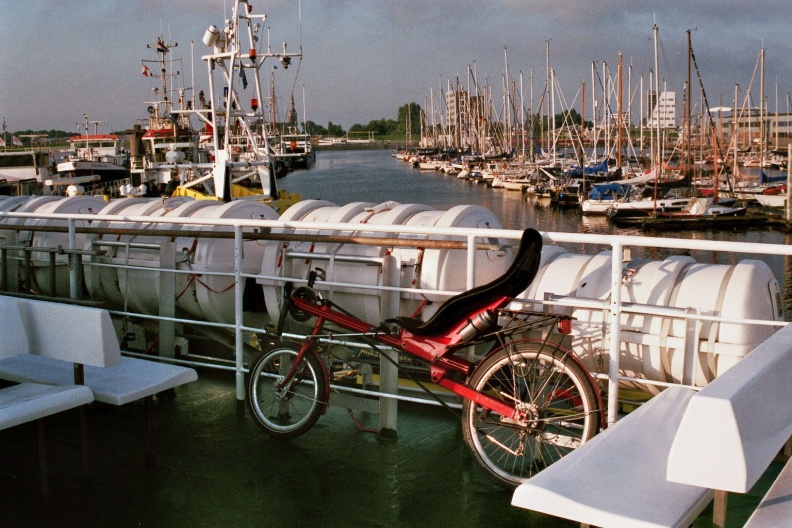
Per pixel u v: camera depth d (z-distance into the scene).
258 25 18.02
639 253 35.53
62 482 4.11
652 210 46.94
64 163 52.78
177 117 40.62
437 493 3.96
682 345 4.20
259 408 4.68
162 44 40.72
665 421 3.15
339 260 5.27
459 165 103.00
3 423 3.54
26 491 4.00
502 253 5.38
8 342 4.09
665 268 4.42
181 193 19.50
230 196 17.33
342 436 4.71
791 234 41.34
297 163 126.00
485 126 112.19
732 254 35.12
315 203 6.16
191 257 6.18
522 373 3.90
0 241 7.35
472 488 4.01
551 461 4.21
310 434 4.75
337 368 5.48
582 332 4.46
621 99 61.34
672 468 2.08
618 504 2.43
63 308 4.02
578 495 2.46
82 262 6.08
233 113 18.66
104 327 3.88
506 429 4.55
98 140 64.25
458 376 4.15
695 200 46.16
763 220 44.03
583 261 4.75
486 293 3.89
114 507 3.83
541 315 3.90
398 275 4.61
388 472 4.21
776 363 2.36
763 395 2.22
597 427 3.74
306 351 4.51
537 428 3.83
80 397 3.91
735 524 3.52
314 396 4.51
